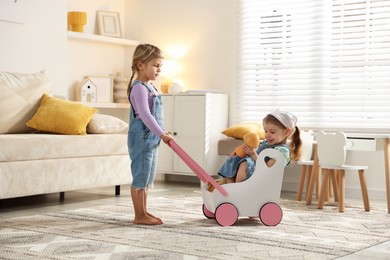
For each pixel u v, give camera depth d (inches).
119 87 249.0
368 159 206.2
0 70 196.4
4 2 196.2
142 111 133.0
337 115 213.9
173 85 238.8
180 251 108.6
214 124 227.6
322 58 216.7
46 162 163.8
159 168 235.3
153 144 136.7
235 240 119.9
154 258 102.9
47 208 163.0
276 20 225.3
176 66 249.3
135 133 136.1
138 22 259.3
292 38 223.1
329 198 195.6
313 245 116.9
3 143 152.4
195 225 136.2
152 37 255.8
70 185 171.2
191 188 217.6
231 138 227.6
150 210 158.4
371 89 208.2
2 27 197.0
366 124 207.9
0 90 179.9
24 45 204.2
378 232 134.1
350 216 157.2
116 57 256.7
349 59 211.5
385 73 205.5
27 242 115.0
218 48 239.6
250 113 232.5
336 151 166.1
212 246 113.7
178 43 249.1
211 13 241.0
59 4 217.2
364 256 109.1
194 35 245.3
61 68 218.1
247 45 232.7
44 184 163.0
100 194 194.5
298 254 108.5
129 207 163.5
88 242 115.4
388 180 168.7
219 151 223.1
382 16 204.7
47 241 116.0
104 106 239.1
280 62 225.5
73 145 171.8
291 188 221.9
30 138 160.4
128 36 261.7
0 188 151.1
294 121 143.9
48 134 177.8
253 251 110.1
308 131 208.1
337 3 212.8
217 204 135.9
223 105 232.7
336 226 140.4
